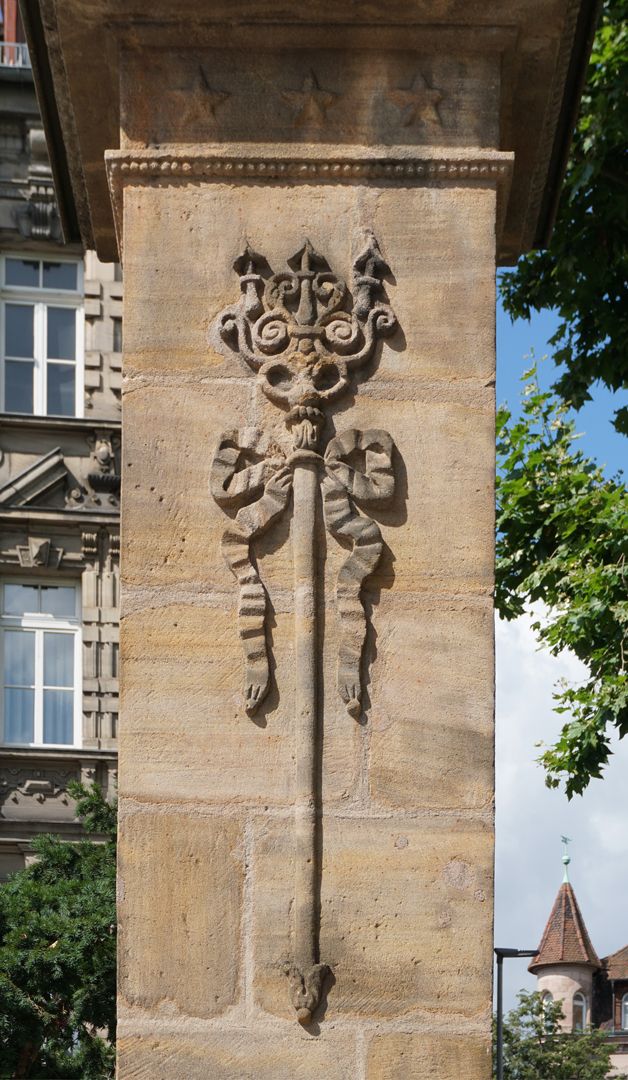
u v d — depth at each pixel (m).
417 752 4.91
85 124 5.71
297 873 4.82
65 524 27.84
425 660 4.97
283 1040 4.73
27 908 16.97
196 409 5.14
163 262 5.23
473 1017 4.75
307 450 5.07
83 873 18.00
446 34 5.28
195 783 4.88
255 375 5.16
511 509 17.41
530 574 17.52
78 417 28.19
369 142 5.28
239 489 5.06
